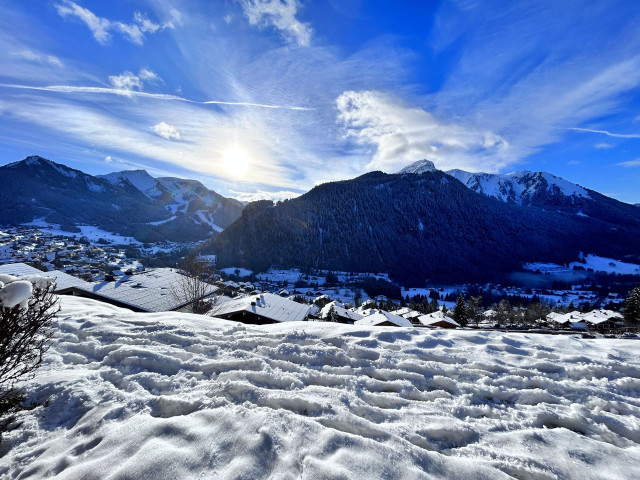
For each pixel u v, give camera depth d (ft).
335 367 12.78
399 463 6.82
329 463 6.61
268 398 9.58
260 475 6.28
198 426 7.87
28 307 9.93
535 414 9.80
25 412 9.14
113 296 64.08
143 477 6.15
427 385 11.76
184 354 13.50
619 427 9.31
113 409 8.76
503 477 6.72
